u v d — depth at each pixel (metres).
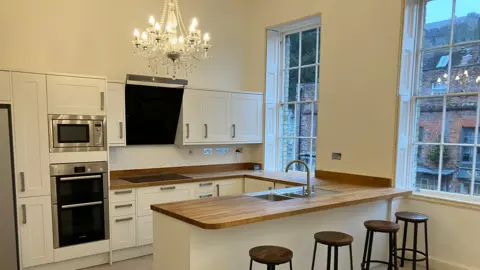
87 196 3.42
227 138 4.65
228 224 2.11
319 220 2.96
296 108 4.86
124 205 3.63
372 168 3.75
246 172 4.74
